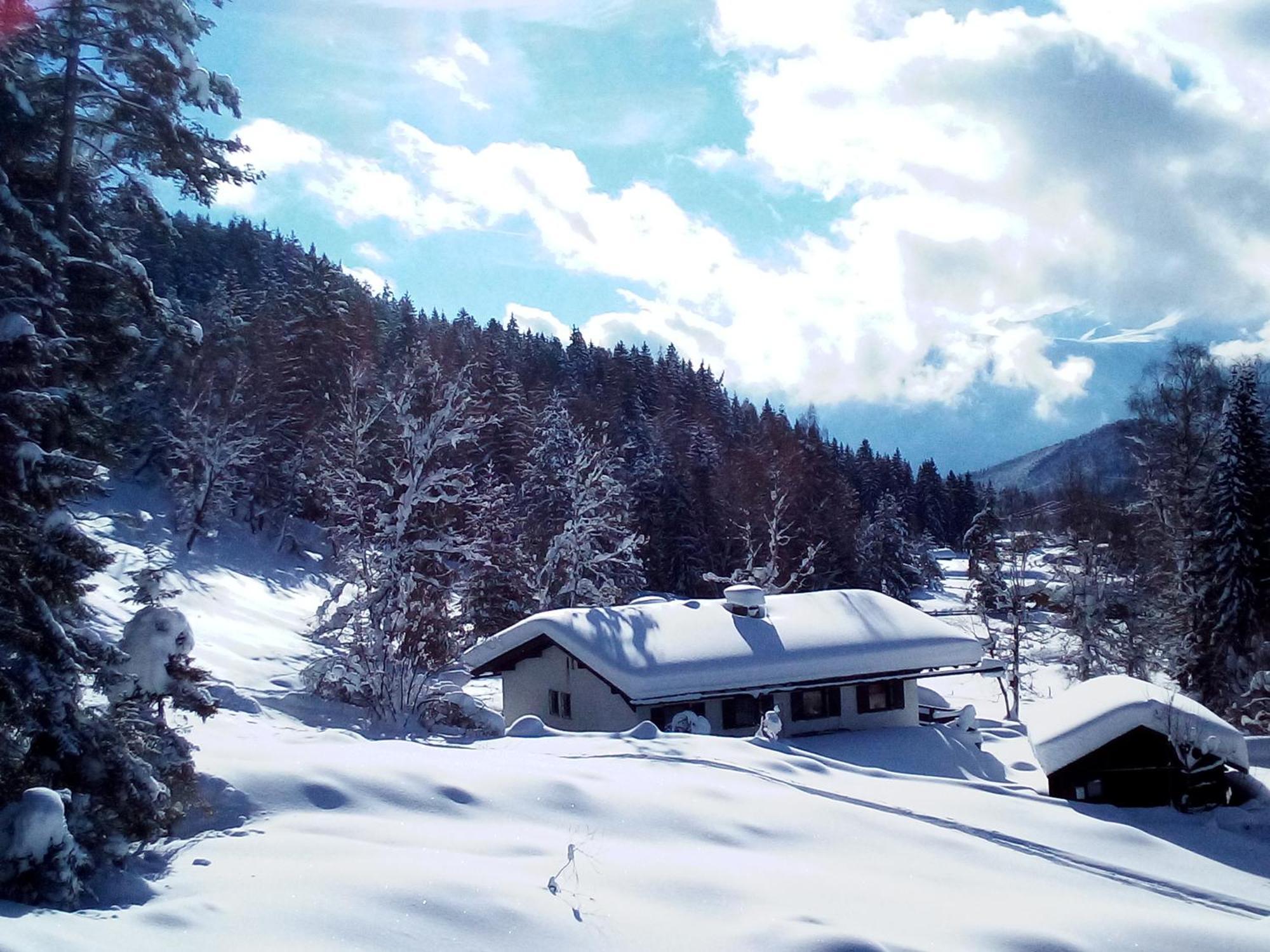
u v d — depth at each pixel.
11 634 10.89
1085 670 45.72
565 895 11.03
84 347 13.06
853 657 31.31
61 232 12.71
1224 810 22.30
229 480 58.19
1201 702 36.28
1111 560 50.03
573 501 47.03
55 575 11.16
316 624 45.97
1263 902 16.27
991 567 47.50
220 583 50.03
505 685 35.84
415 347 35.59
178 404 57.47
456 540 31.78
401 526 30.48
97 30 13.07
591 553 47.03
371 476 40.66
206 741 16.42
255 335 66.31
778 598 35.75
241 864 11.04
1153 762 23.48
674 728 28.66
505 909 10.25
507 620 44.81
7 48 12.33
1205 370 41.97
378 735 26.73
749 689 30.34
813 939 10.30
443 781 14.82
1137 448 45.31
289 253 134.62
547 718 33.84
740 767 19.95
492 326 146.00
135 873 10.71
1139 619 45.19
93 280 13.10
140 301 13.59
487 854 12.33
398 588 29.72
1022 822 19.16
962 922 12.05
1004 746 34.03
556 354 138.50
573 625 31.58
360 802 13.72
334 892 10.13
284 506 63.09
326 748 17.08
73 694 11.17
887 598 35.91
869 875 13.99
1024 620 45.78
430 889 10.43
